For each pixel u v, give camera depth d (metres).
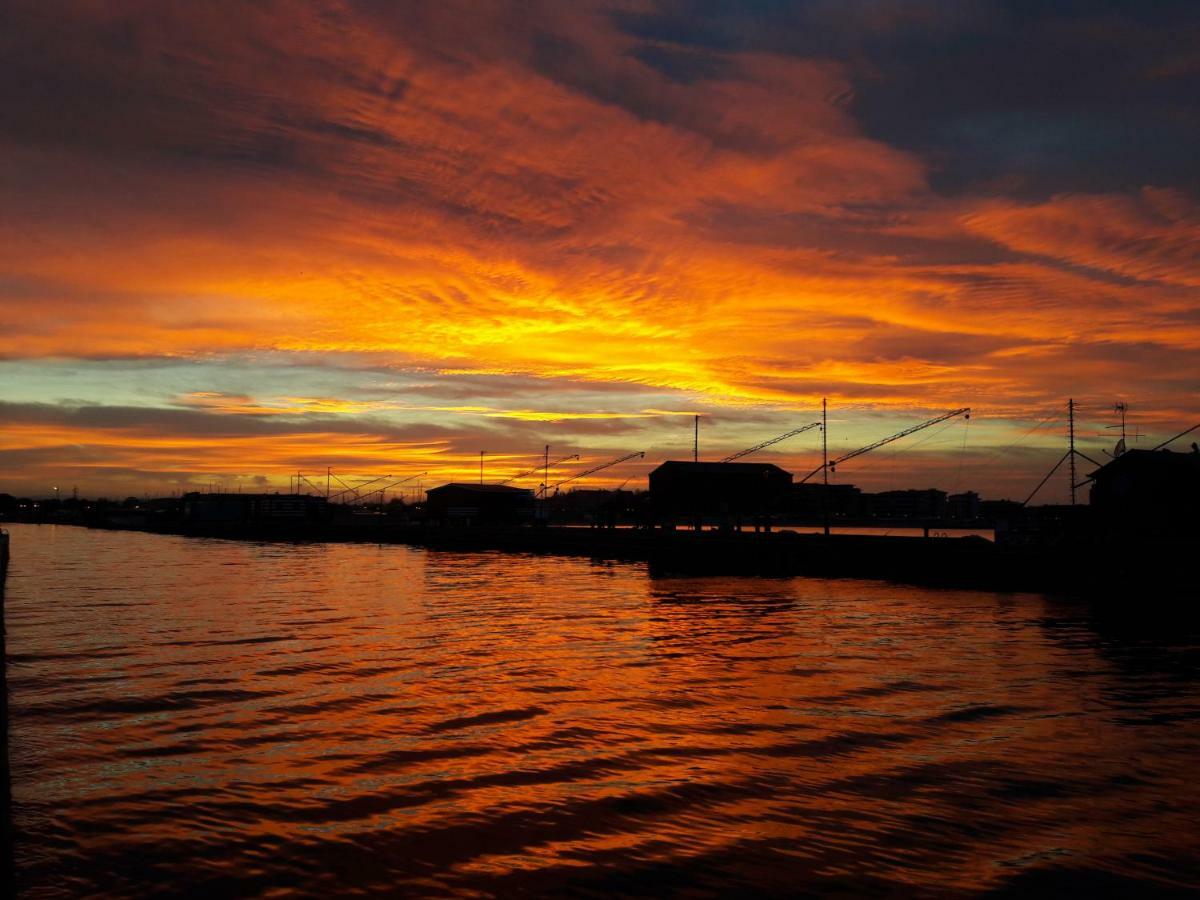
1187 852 14.13
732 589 62.69
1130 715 23.34
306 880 13.05
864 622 43.59
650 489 118.69
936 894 12.63
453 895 12.59
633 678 28.58
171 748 19.84
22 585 64.62
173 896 12.52
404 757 19.23
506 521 159.00
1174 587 49.56
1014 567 58.97
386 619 44.69
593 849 14.16
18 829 14.95
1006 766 18.64
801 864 13.61
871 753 19.61
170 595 57.19
